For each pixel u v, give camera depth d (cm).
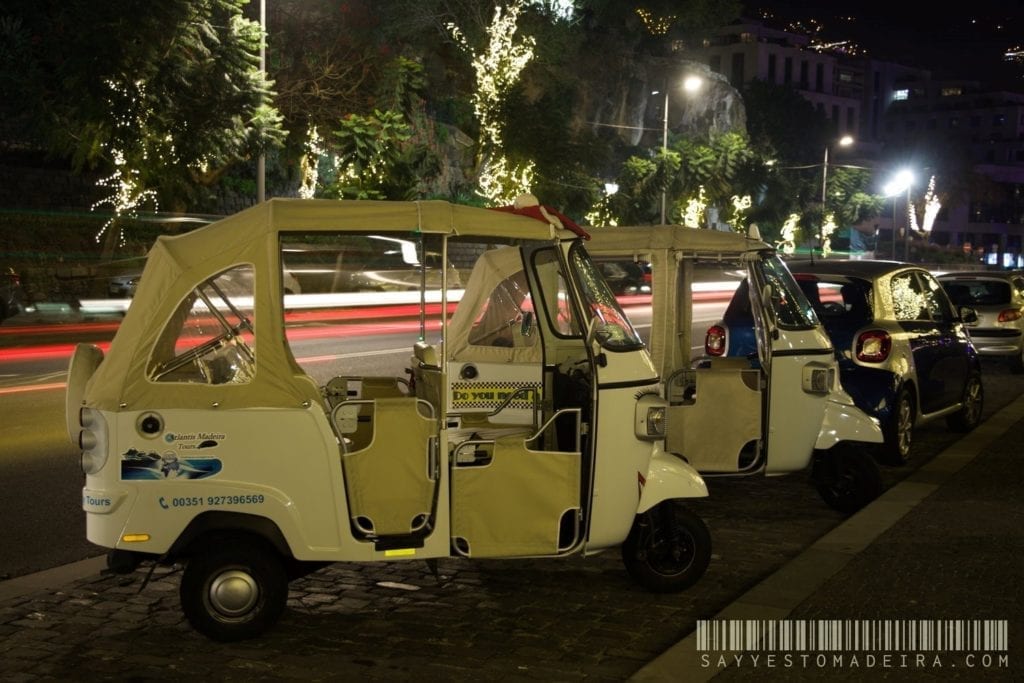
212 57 2430
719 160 4969
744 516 767
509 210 541
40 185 2711
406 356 1602
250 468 487
